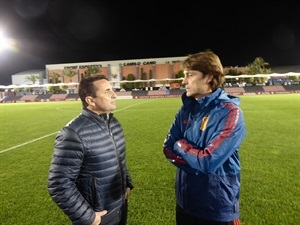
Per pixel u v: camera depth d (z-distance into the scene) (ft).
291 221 10.87
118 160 7.59
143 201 13.21
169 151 6.61
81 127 6.84
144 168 18.17
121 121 41.14
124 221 8.35
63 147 6.63
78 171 6.82
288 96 92.53
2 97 141.18
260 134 27.86
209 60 6.20
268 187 14.25
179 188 6.94
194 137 6.31
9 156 22.56
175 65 176.24
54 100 131.44
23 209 12.80
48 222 11.55
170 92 131.95
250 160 19.06
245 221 10.97
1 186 15.76
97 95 7.00
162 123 37.93
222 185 6.32
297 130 29.58
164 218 11.57
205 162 5.80
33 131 35.14
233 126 5.92
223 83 6.40
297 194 13.30
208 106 6.26
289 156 19.77
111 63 181.68
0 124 42.47
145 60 178.50
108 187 7.29
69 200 6.56
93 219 6.78
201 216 6.51
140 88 147.74
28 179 16.85
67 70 183.73
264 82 136.56
